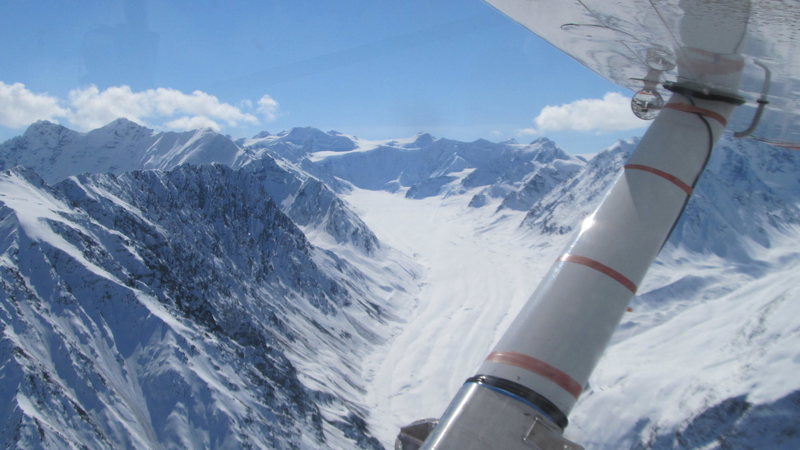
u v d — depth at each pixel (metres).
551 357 7.27
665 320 160.38
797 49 7.11
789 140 10.05
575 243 8.33
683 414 100.62
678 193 8.56
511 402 6.88
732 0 6.44
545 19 8.61
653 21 7.53
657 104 9.60
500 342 7.64
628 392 112.31
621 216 8.34
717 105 9.29
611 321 7.66
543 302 7.78
